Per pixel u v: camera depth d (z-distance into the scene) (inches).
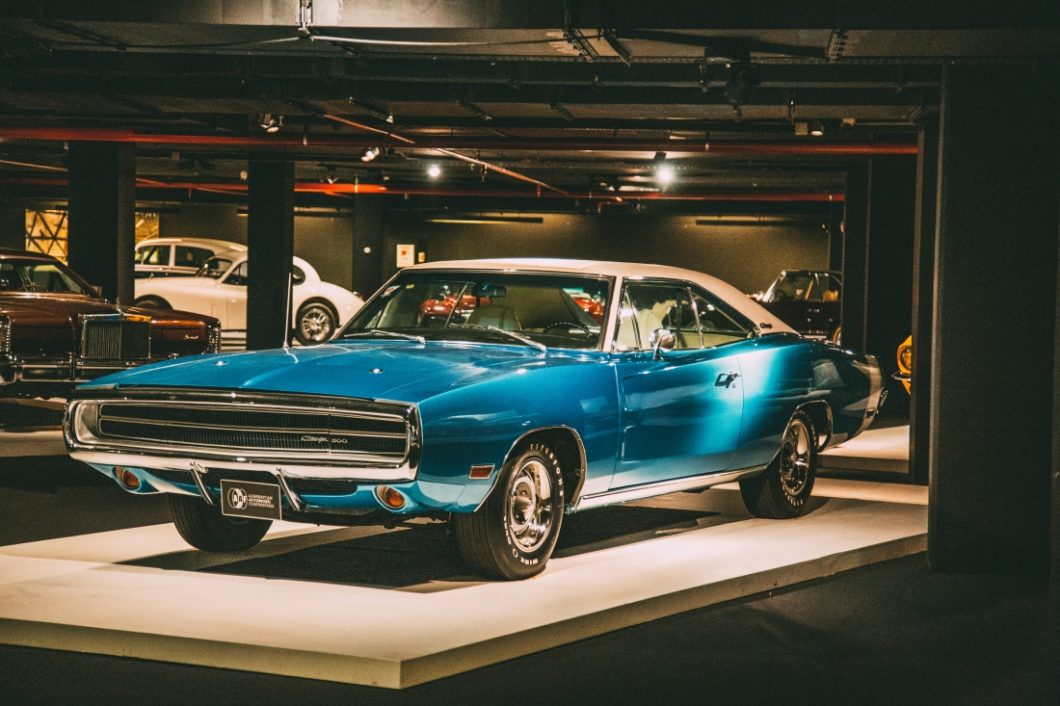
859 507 339.0
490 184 1295.5
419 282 279.7
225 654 190.2
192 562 253.6
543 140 729.0
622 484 259.4
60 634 199.3
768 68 366.9
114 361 449.1
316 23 277.0
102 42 304.2
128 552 263.0
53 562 251.0
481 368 234.8
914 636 214.7
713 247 1566.2
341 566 252.1
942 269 259.4
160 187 1315.2
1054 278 256.4
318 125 729.0
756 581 246.5
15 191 1325.0
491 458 223.5
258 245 909.2
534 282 269.9
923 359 396.8
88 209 815.1
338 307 968.9
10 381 437.4
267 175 911.0
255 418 224.2
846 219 859.4
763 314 315.3
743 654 202.2
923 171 392.2
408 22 273.7
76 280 522.0
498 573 235.6
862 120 537.6
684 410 270.7
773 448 303.4
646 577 241.4
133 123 746.8
